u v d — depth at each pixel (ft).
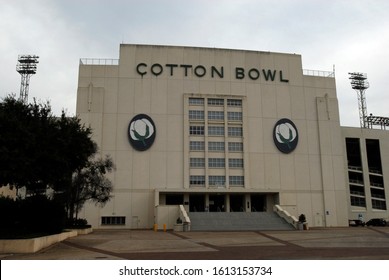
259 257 76.79
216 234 137.59
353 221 238.48
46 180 95.61
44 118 97.81
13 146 86.74
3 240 82.07
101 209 201.16
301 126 227.40
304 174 221.05
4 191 172.76
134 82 217.97
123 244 100.83
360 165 260.42
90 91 213.46
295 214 205.57
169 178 208.74
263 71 230.48
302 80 233.55
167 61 222.69
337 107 234.17
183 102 218.38
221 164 214.07
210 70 225.35
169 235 133.80
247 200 212.23
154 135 212.23
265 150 219.82
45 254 80.53
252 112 223.71
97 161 178.19
